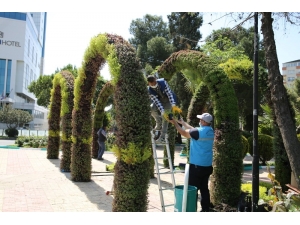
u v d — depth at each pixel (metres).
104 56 6.41
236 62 8.09
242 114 22.22
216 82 6.20
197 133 5.45
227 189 5.75
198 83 8.73
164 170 11.15
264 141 13.43
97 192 7.58
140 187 5.03
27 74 65.81
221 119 6.05
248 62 7.87
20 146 19.53
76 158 8.82
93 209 6.12
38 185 8.18
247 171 12.41
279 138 7.23
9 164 11.58
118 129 5.19
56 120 13.65
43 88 42.81
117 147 5.13
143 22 32.50
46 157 13.95
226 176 5.79
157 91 5.73
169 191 8.05
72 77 11.21
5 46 58.66
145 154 5.05
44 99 42.03
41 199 6.79
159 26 32.31
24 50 60.72
